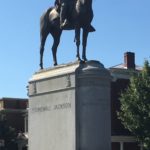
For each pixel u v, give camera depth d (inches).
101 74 743.1
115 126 2416.3
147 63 2074.3
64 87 765.3
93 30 776.9
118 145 2416.3
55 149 774.5
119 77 2427.4
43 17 843.4
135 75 2102.6
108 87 753.0
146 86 2043.6
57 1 810.8
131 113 2046.0
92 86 738.8
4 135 2726.4
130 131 2233.0
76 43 762.2
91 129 734.5
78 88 745.6
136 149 2429.9
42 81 816.3
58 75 778.2
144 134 2027.6
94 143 733.3
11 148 2770.7
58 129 772.0
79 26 762.8
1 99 3270.2
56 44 836.0
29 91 845.2
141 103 2032.5
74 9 771.4
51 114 789.9
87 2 765.9
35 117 826.2
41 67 842.8
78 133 738.8
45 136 799.1
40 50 845.8
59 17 815.1
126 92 2139.5
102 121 740.7
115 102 2421.3
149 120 2015.3
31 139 830.5
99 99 740.7
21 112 3265.3
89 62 753.6
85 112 737.0
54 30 836.0
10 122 3240.7
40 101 818.2
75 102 743.1
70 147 745.0
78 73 746.8
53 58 836.0
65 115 760.3
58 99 776.9
